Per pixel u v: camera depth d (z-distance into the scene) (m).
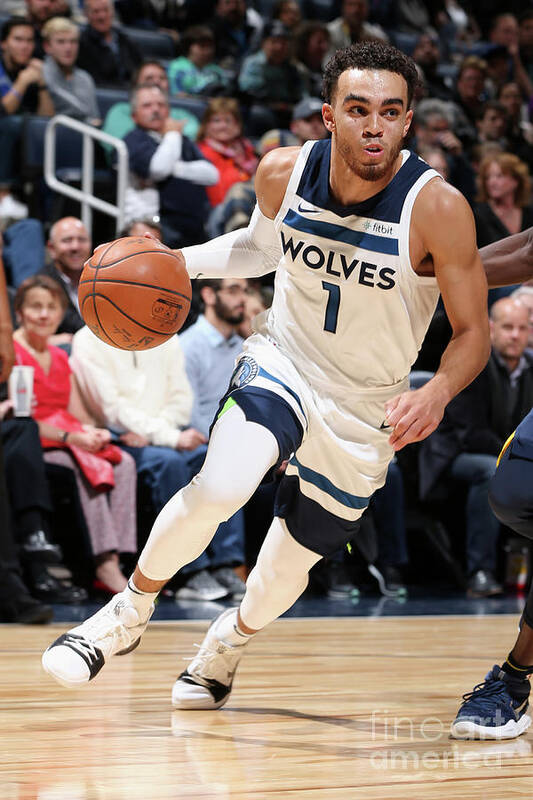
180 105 12.93
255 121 13.94
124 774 3.23
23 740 3.68
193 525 3.66
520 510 3.89
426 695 4.74
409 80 3.48
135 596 3.90
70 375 8.59
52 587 7.90
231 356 9.29
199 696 4.27
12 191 11.09
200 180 11.00
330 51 15.72
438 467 9.67
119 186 10.48
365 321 3.70
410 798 3.00
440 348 9.16
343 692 4.78
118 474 8.37
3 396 8.06
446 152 13.29
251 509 9.12
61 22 11.97
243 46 15.98
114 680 4.95
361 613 8.07
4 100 11.52
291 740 3.77
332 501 3.93
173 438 8.64
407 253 3.59
